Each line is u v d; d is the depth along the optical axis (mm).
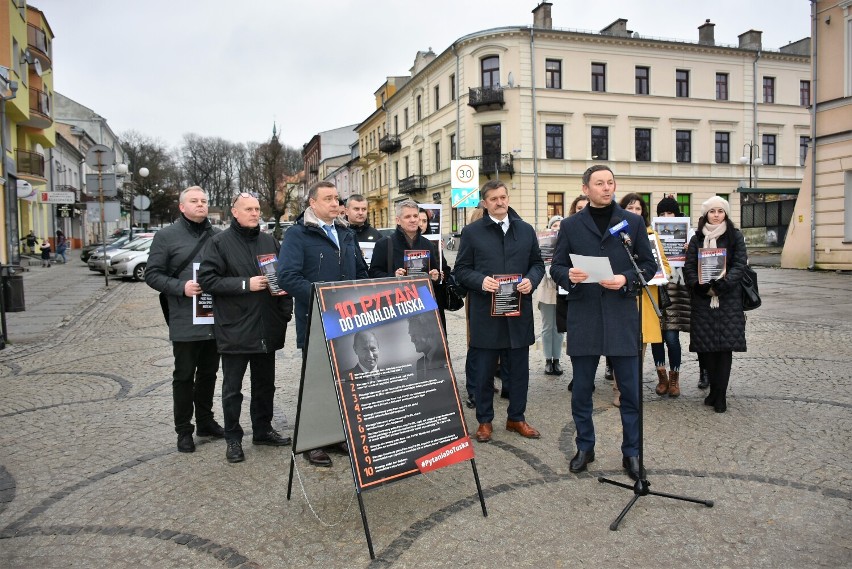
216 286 4184
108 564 3000
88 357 8109
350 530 3312
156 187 62188
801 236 19094
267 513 3533
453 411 3486
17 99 22047
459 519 3398
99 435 4938
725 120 36281
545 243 6348
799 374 6301
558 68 33406
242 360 4371
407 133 43750
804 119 38156
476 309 4594
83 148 47000
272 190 66312
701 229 5242
